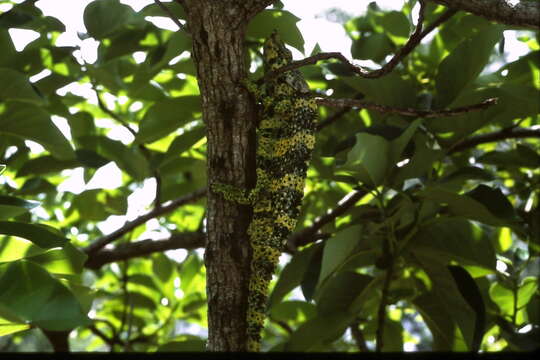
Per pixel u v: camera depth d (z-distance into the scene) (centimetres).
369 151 327
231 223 291
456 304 362
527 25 267
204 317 570
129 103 567
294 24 370
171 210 496
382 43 454
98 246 490
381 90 391
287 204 345
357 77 387
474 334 352
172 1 378
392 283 429
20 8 439
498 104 385
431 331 396
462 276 361
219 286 289
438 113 298
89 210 477
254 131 299
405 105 395
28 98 366
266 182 341
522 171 493
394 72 393
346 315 377
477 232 353
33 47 433
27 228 282
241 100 294
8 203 319
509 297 413
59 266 303
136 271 615
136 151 506
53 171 441
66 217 510
